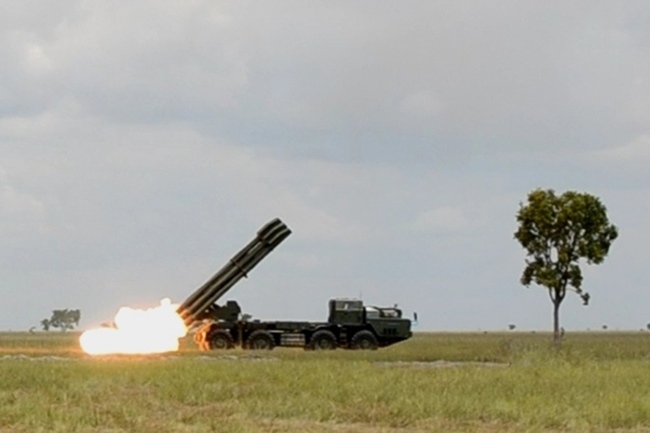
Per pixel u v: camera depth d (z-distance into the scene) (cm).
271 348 7650
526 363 5269
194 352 6888
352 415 3147
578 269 7925
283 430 2839
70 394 3569
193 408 3312
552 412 3141
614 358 6003
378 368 4881
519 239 8050
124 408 3139
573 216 7894
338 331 7812
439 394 3538
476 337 17012
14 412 3012
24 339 12338
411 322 7938
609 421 3052
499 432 2867
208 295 7525
